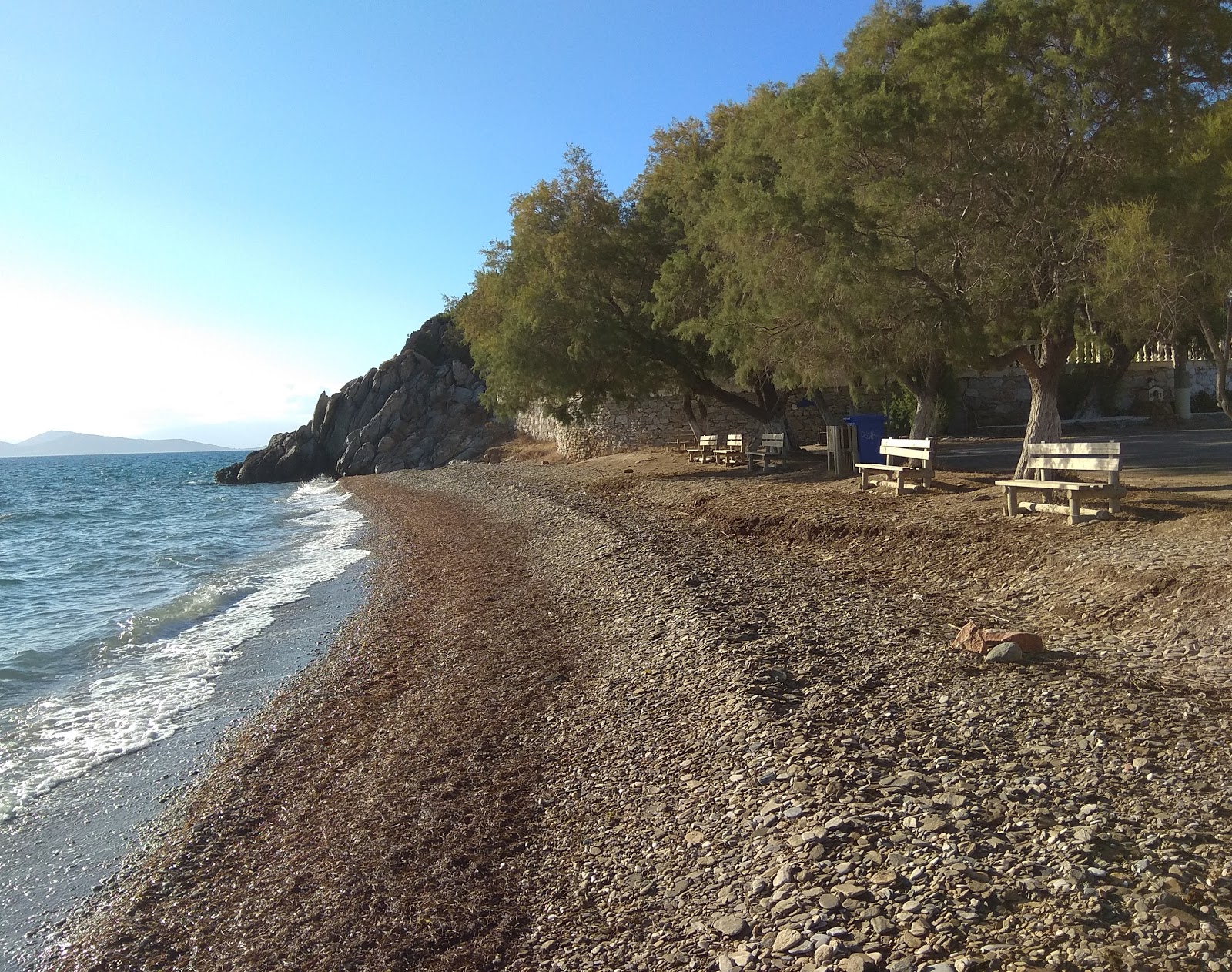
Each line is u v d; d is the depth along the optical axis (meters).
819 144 13.20
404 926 5.00
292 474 72.25
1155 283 10.12
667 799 5.81
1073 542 10.35
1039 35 11.83
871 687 6.86
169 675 11.64
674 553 13.59
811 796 5.12
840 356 15.24
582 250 25.69
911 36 13.75
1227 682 6.27
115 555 25.62
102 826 7.21
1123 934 3.51
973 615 8.91
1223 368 11.41
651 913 4.58
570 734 7.44
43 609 17.36
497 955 4.57
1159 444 20.77
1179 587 8.05
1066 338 12.80
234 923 5.43
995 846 4.31
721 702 6.97
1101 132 11.45
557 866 5.38
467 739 7.77
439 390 68.81
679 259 22.19
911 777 5.16
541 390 27.53
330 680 10.55
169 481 88.12
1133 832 4.34
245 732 9.09
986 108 11.93
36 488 77.94
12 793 7.98
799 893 4.20
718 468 25.33
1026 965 3.39
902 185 12.23
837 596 10.05
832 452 19.72
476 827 6.06
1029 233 12.01
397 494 39.56
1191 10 11.02
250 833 6.68
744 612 9.44
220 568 22.03
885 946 3.66
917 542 12.07
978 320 12.74
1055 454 12.24
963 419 31.66
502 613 12.40
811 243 13.80
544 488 28.86
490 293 31.97
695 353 25.88
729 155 17.98
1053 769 5.15
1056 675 6.74
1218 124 10.61
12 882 6.39
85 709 10.27
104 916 5.80
